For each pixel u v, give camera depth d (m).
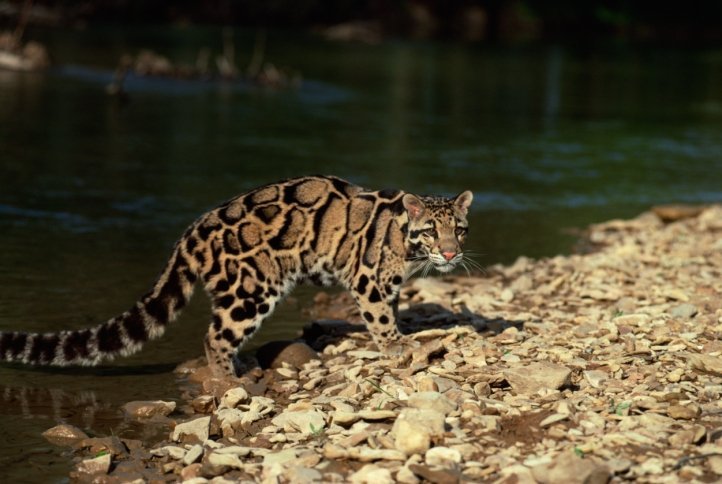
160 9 54.75
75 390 8.83
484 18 64.62
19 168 17.88
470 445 6.85
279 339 10.50
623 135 27.23
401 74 39.03
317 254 9.27
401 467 6.66
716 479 6.26
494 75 40.88
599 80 41.19
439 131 26.06
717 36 67.12
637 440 6.82
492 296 11.79
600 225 16.56
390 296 9.35
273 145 22.23
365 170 20.06
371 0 61.44
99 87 28.39
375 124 26.55
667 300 10.97
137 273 12.32
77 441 7.61
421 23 62.16
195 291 12.04
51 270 12.23
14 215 14.80
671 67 48.06
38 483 6.88
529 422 7.25
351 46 49.66
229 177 18.41
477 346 9.20
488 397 7.93
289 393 8.68
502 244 15.24
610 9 67.00
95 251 13.22
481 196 18.67
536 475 6.29
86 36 42.62
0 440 7.61
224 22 56.16
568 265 13.41
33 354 8.77
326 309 11.74
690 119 30.89
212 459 6.94
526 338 9.72
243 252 8.99
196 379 9.13
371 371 8.73
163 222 14.98
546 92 36.31
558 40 61.78
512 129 27.27
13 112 23.33
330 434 7.43
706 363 8.28
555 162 22.72
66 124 22.48
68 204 15.66
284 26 58.09
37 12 47.03
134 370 9.43
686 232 15.68
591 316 10.43
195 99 28.33
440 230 8.91
